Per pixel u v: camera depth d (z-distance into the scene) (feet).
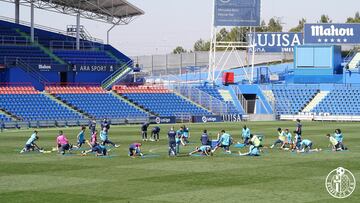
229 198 112.98
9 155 184.65
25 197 114.62
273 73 468.75
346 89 409.28
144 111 374.63
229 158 175.94
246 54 499.51
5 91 349.41
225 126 327.26
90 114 355.15
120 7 407.44
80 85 402.31
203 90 409.90
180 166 157.58
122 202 109.81
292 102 407.85
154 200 111.45
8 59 377.91
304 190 120.78
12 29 409.90
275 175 140.97
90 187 125.29
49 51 401.29
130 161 168.96
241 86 417.08
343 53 524.52
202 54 545.85
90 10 410.52
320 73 431.43
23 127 315.37
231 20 433.07
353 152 192.54
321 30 473.67
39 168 154.61
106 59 423.64
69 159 174.09
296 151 195.31
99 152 183.32
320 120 386.11
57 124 329.11
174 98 395.75
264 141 231.91
